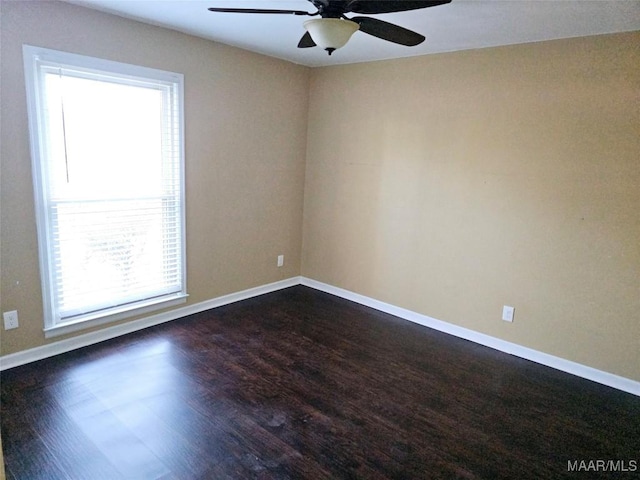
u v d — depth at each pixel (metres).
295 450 2.12
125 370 2.77
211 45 3.44
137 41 2.99
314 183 4.49
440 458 2.12
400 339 3.48
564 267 3.00
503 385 2.84
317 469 2.00
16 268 2.65
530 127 3.03
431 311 3.74
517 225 3.17
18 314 2.70
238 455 2.07
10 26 2.43
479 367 3.08
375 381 2.82
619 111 2.68
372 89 3.87
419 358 3.17
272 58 3.94
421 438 2.27
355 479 1.95
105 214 3.04
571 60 2.81
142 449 2.07
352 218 4.21
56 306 2.87
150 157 3.24
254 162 4.00
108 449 2.06
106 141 2.97
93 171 2.94
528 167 3.07
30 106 2.56
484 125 3.24
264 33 3.14
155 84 3.17
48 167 2.71
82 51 2.73
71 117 2.77
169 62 3.19
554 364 3.11
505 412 2.54
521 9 2.33
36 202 2.67
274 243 4.40
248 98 3.82
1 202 2.54
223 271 3.96
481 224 3.36
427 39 2.99
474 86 3.25
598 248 2.85
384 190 3.92
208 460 2.02
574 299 2.98
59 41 2.63
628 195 2.70
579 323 2.98
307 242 4.66
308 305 4.14
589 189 2.84
